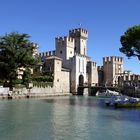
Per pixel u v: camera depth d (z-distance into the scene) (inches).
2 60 3262.8
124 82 4579.2
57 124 1255.5
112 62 5349.4
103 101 2881.4
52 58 4426.7
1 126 1188.5
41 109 1889.8
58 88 4431.6
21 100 2859.3
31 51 3469.5
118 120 1392.7
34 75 4288.9
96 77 5270.7
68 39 5017.2
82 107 2097.7
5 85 3292.3
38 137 994.7
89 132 1087.6
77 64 4840.1
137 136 1029.2
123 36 3117.6
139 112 1761.8
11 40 3292.3
